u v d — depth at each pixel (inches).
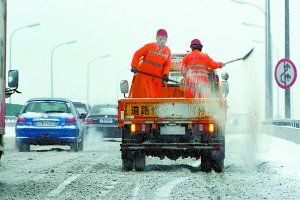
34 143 1451.8
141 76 1000.9
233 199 619.2
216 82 1029.2
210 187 714.8
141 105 938.1
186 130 938.7
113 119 2015.3
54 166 995.3
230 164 1049.5
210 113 934.4
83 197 631.8
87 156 1246.3
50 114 1454.2
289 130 1844.2
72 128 1445.6
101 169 948.0
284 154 1267.2
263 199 621.3
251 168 973.2
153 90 1000.9
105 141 2017.7
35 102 1485.0
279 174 869.8
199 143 912.3
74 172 892.6
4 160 1132.5
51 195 644.7
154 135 942.4
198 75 983.0
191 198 625.6
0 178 805.9
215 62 988.6
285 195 650.2
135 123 936.3
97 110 2052.2
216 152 916.0
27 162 1083.3
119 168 966.4
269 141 1737.2
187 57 988.6
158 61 996.6
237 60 1029.2
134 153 925.8
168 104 938.1
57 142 1449.3
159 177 824.3
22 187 709.9
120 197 633.0
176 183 753.6
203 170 931.3
